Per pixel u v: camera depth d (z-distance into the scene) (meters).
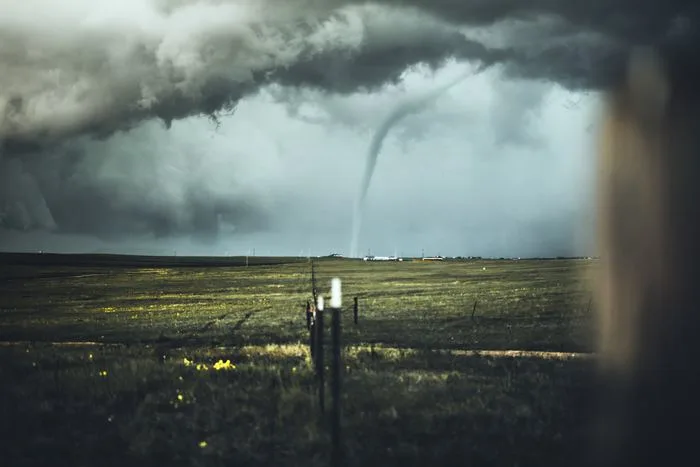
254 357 23.31
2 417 12.38
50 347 29.48
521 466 9.98
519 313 52.41
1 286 110.12
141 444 10.70
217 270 161.00
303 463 9.91
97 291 99.75
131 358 22.52
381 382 16.12
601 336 35.59
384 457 10.17
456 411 12.91
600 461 10.17
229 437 11.17
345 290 91.50
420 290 87.62
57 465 9.95
